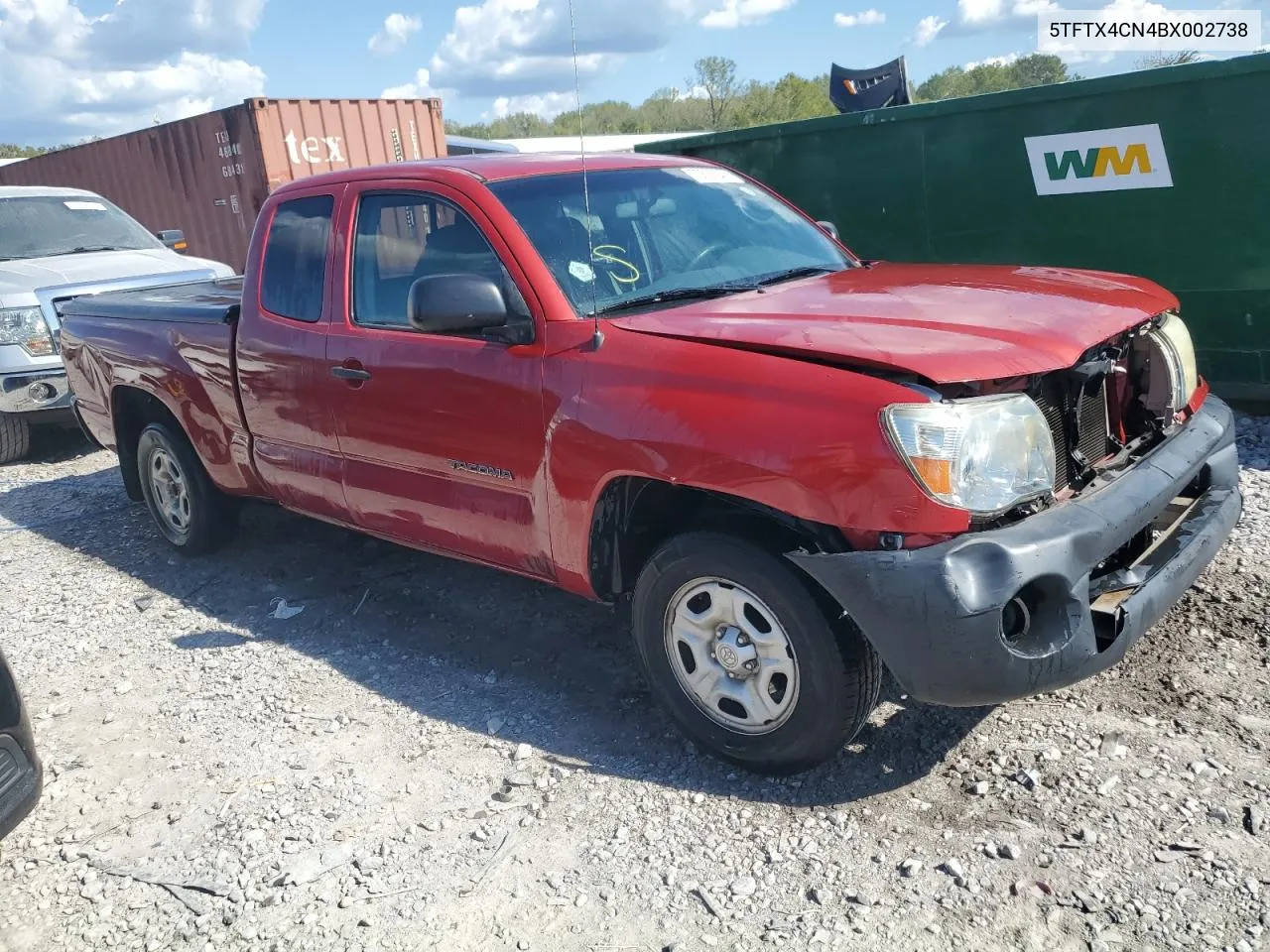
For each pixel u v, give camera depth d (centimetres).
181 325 511
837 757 328
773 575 297
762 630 311
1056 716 338
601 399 324
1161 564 312
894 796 307
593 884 283
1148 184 648
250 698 403
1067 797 298
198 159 1405
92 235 951
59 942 280
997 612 268
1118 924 251
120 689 419
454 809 322
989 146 703
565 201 385
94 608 507
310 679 414
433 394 379
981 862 276
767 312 331
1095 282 368
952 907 261
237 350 473
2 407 798
